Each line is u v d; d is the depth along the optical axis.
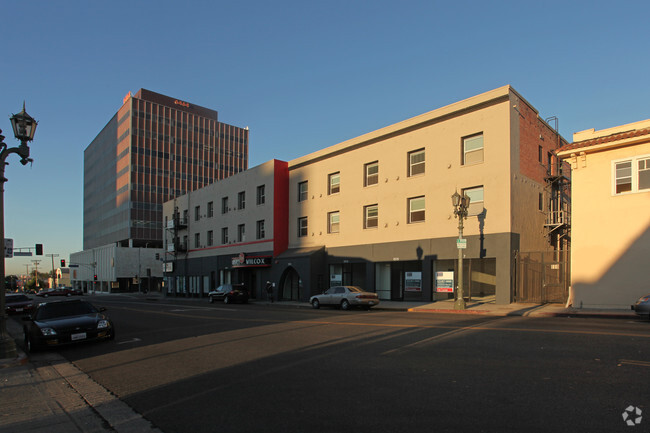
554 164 26.38
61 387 7.59
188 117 93.50
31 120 10.70
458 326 12.75
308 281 30.81
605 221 18.08
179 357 9.70
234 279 40.72
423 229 25.11
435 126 25.00
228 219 42.00
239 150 101.81
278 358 9.00
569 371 6.82
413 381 6.64
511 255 21.25
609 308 17.62
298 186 35.19
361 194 29.14
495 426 4.67
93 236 105.19
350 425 4.91
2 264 10.30
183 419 5.47
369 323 14.37
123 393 6.95
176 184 89.69
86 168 116.75
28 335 11.83
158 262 84.06
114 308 27.50
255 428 4.99
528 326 12.38
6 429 5.40
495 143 22.25
